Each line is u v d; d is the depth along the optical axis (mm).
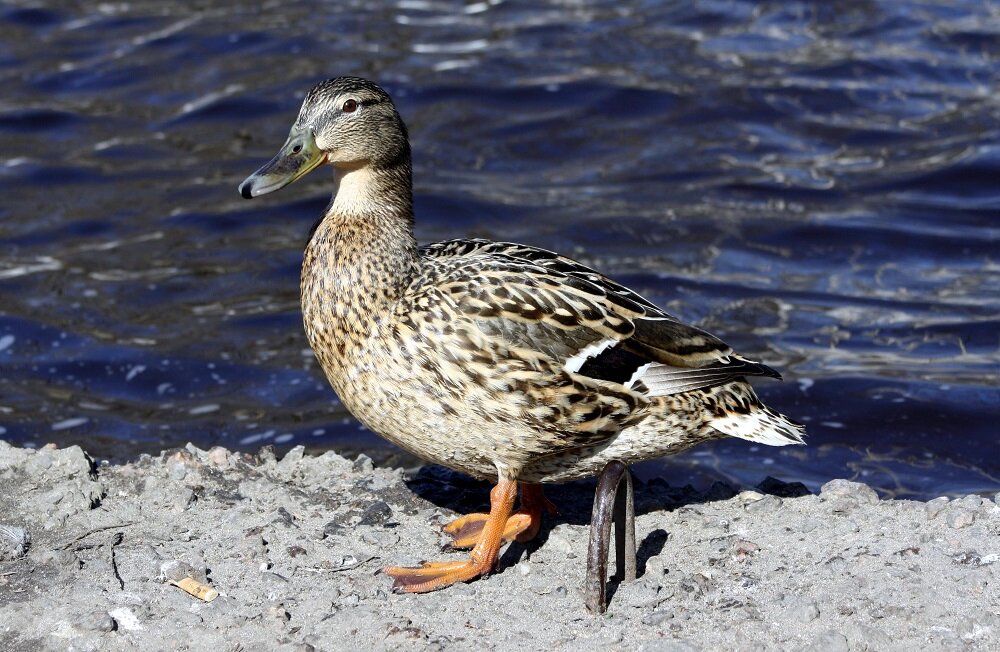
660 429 7043
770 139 16281
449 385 6805
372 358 6949
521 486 7543
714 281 13133
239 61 18312
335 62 18156
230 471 8086
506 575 7047
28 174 15453
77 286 13070
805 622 6402
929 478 9852
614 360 6914
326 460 8273
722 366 7090
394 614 6605
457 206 14688
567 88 17359
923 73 17734
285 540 7316
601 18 19766
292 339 12195
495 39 18953
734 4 20078
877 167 15508
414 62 18156
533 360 6770
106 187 15242
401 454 10383
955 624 6324
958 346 11758
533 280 7000
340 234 7145
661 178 15430
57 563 6977
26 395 11219
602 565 6559
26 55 18578
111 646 6367
